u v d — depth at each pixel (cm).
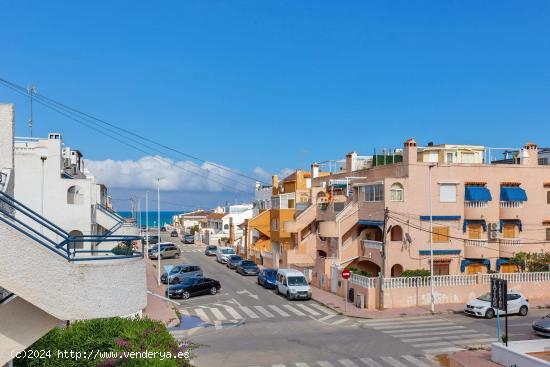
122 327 1266
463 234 3656
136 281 941
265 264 5375
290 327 2591
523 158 3847
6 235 768
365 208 3791
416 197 3575
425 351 2103
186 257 6391
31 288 786
